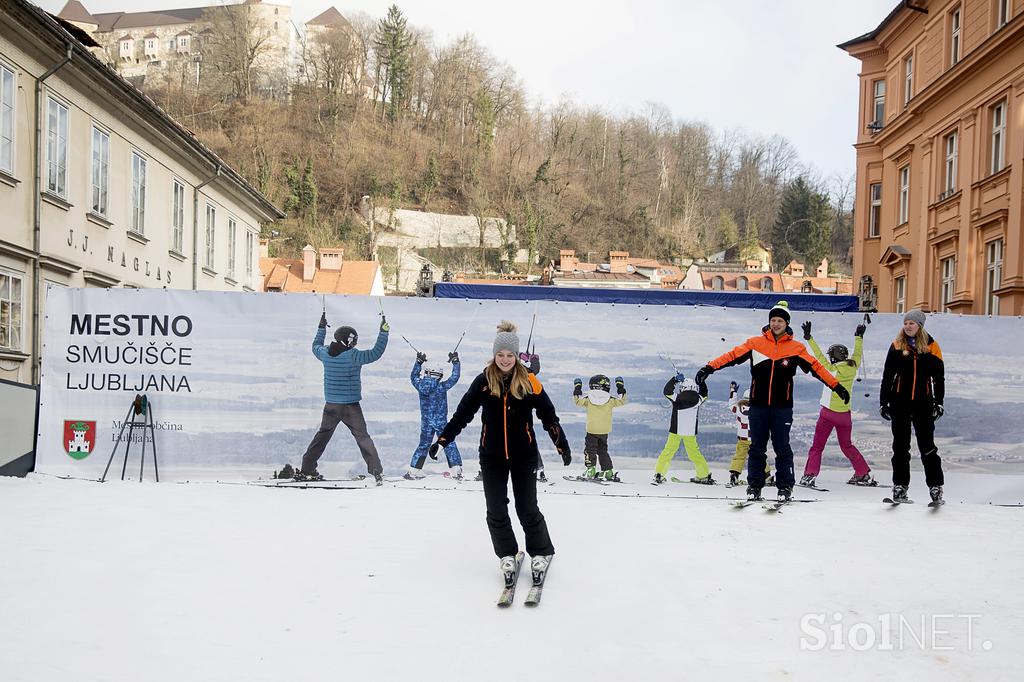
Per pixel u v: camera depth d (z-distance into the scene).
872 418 9.30
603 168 126.88
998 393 9.34
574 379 9.37
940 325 9.41
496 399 5.44
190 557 5.80
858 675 3.91
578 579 5.41
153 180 21.25
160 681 3.73
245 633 4.36
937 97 21.14
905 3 22.58
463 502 8.11
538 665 3.96
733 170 134.25
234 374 9.30
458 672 3.86
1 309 14.59
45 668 3.86
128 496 8.16
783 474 8.12
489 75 129.12
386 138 116.44
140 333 9.37
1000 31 17.78
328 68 118.25
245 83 116.62
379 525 6.95
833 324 9.37
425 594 5.05
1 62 14.49
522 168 120.12
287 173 104.44
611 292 12.20
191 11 136.12
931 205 21.47
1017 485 9.20
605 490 9.09
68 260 16.64
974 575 5.57
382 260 100.81
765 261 115.94
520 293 12.07
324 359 9.27
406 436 9.23
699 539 6.55
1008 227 17.81
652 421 9.34
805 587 5.27
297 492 8.63
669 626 4.53
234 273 28.41
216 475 9.26
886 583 5.38
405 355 9.29
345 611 4.73
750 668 3.96
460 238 107.75
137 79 120.56
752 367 8.23
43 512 7.23
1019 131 17.53
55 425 9.38
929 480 8.05
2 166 14.60
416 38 126.12
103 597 4.90
